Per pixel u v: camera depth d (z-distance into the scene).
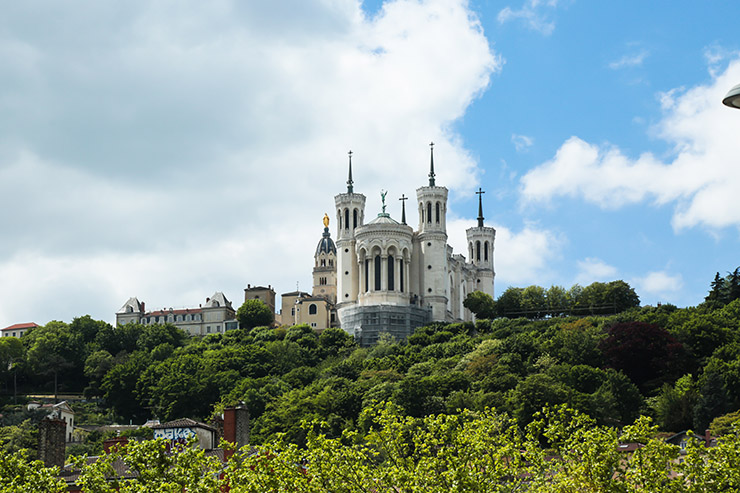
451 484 68.25
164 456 66.75
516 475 72.00
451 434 73.12
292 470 68.56
